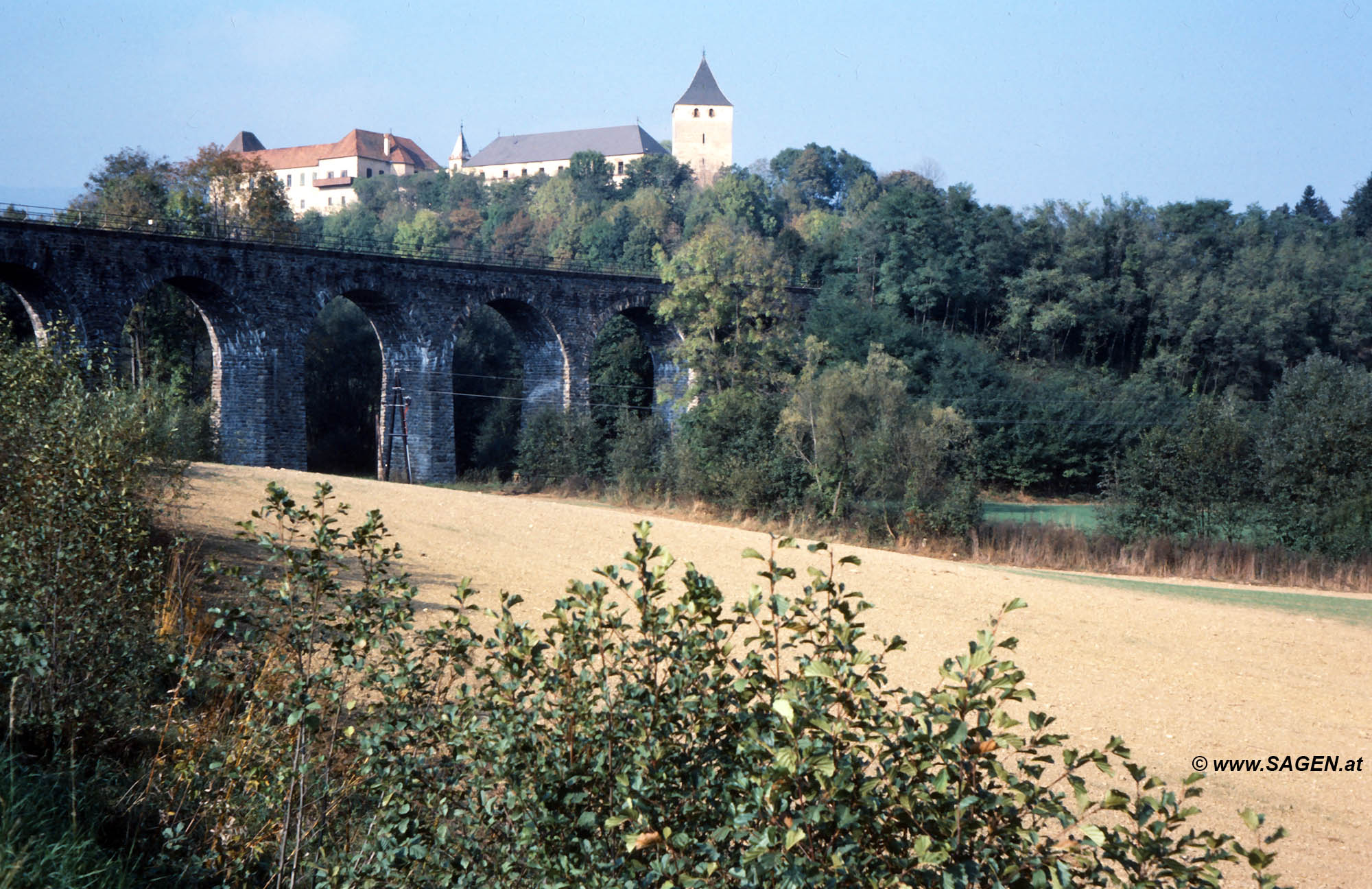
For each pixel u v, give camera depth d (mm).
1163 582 28141
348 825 5203
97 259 38219
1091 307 66688
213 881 5047
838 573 22797
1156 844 3217
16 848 4320
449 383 50750
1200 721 13180
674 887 3371
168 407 17562
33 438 7352
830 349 53031
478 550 21422
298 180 164500
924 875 3160
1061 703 13508
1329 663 17719
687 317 51625
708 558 23672
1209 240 71000
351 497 27078
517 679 4105
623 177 150875
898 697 11953
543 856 3793
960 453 36594
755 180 131125
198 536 15227
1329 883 8195
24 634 5879
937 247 67938
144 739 6293
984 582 23797
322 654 6652
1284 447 32062
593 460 50062
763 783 3268
